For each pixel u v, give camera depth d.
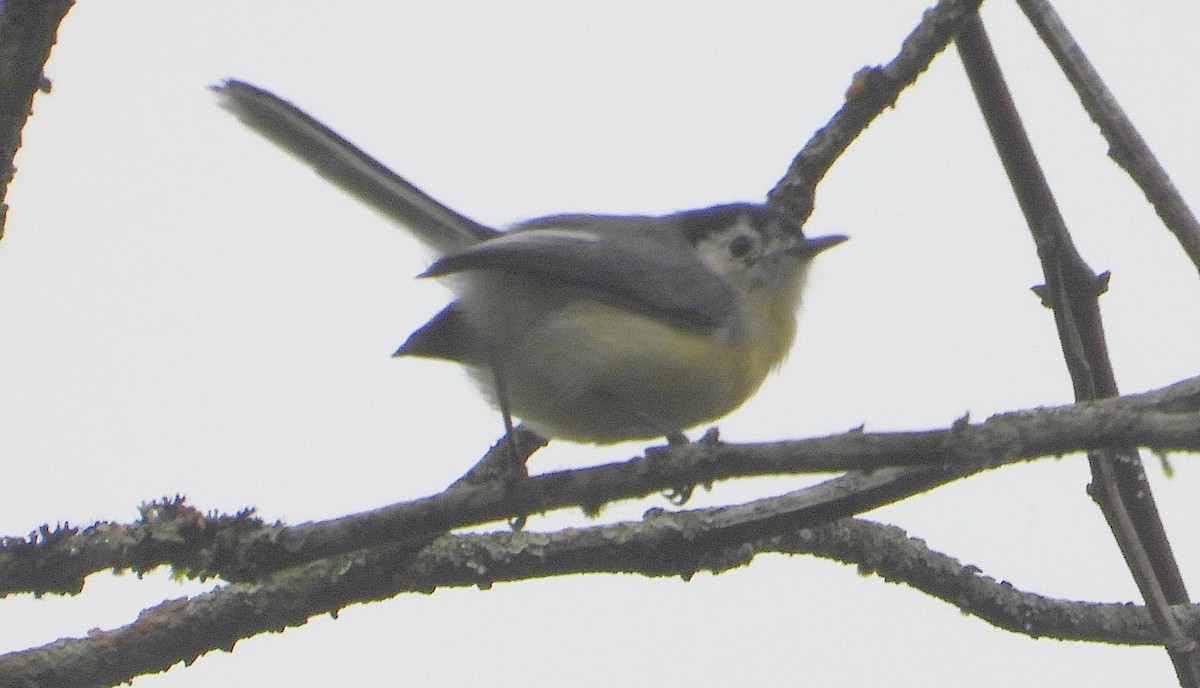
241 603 9.09
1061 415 7.29
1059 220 10.09
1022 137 10.32
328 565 9.23
